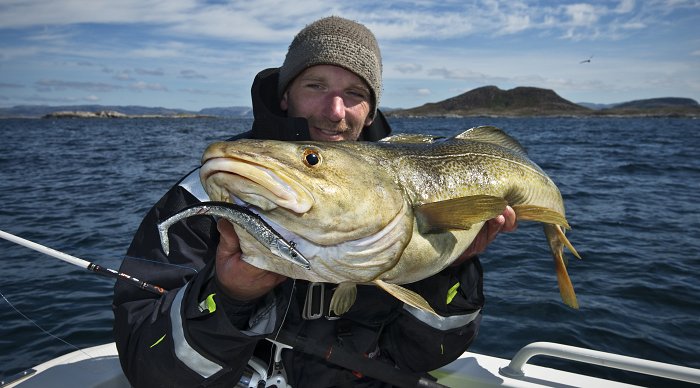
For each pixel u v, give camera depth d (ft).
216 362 1.87
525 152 3.11
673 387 3.85
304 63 2.60
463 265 2.49
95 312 5.04
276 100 2.95
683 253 7.00
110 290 5.59
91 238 7.72
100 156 22.02
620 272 6.21
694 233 8.18
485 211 2.05
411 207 2.07
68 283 5.78
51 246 7.29
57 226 8.55
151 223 2.29
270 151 1.75
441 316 2.42
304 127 2.48
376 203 1.88
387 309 2.44
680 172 16.72
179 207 2.27
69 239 7.67
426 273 2.14
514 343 4.45
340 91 2.68
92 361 2.86
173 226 2.25
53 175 15.65
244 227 1.53
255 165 1.67
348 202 1.79
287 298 2.05
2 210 10.02
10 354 4.30
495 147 2.75
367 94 2.74
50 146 28.94
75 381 2.66
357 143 2.13
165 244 1.46
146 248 2.23
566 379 2.89
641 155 23.39
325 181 1.77
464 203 2.04
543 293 5.48
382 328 2.50
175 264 2.18
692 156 22.95
